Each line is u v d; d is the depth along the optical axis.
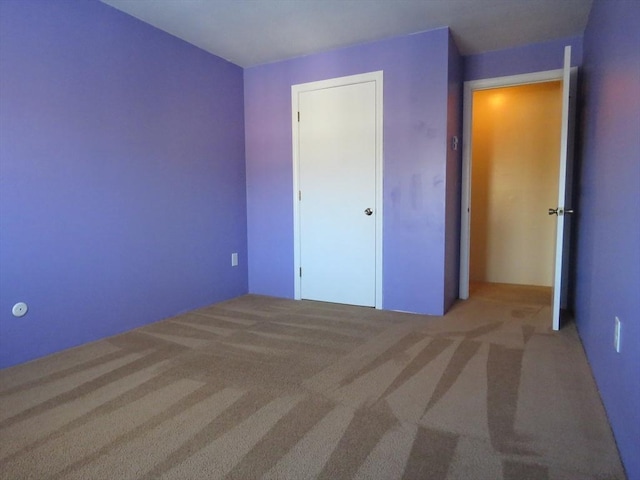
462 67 3.68
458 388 1.99
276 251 3.98
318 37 3.24
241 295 4.05
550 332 2.82
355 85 3.44
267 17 2.88
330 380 2.09
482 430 1.63
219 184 3.72
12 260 2.28
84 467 1.42
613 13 1.96
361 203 3.52
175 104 3.23
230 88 3.80
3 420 1.72
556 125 4.31
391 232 3.42
